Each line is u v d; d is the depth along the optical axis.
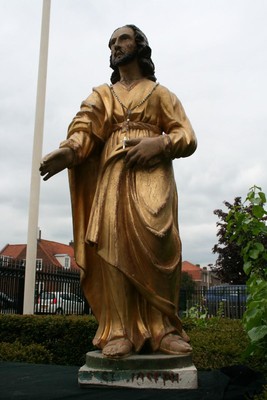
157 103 4.27
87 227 4.03
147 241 3.69
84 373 3.50
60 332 7.46
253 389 3.34
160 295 3.75
